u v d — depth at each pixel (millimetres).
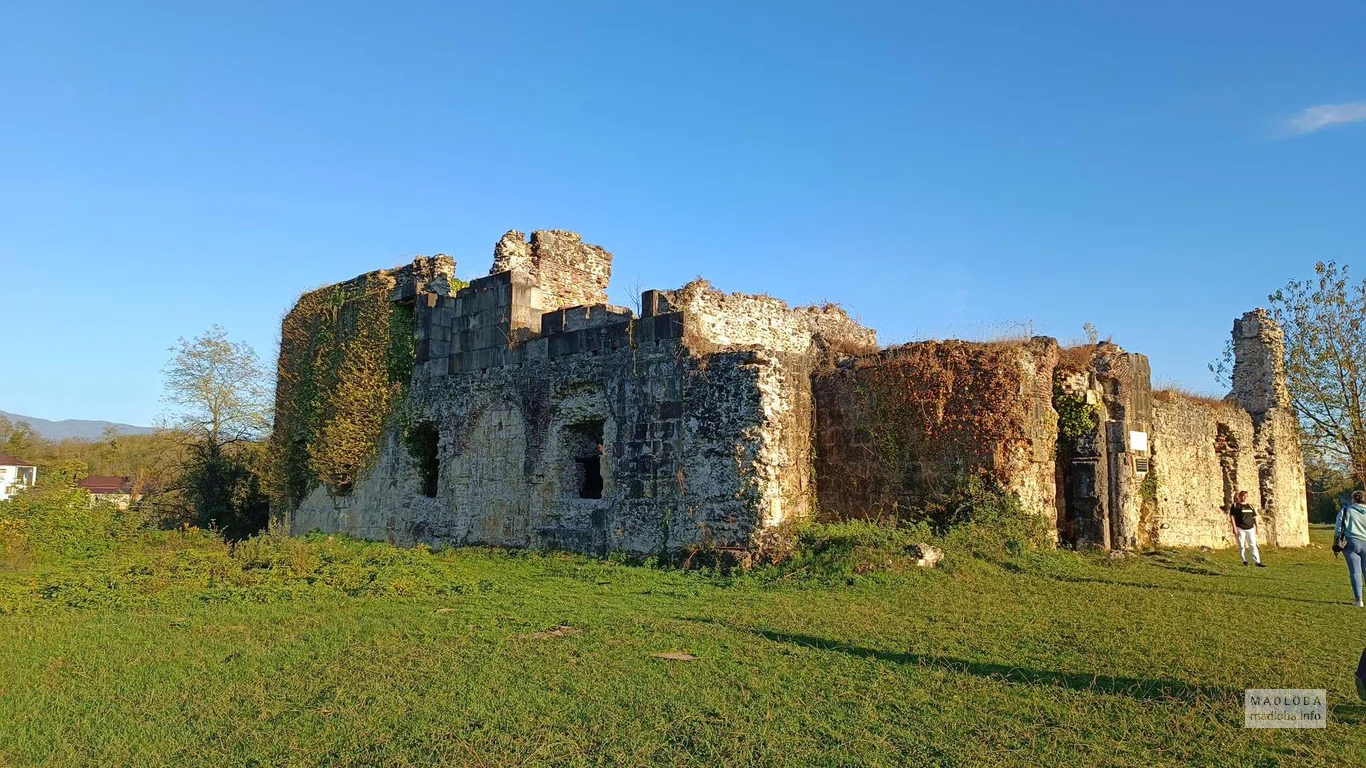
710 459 14984
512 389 19062
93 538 21000
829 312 22344
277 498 26750
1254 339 25750
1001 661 7602
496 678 7234
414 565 13711
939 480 15719
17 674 7684
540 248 22141
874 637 8648
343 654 8266
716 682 7023
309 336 26016
